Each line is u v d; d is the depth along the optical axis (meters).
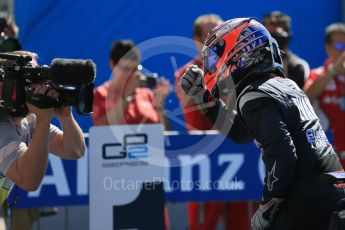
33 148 9.47
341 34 18.56
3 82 9.60
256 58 10.38
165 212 15.41
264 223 10.34
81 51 21.89
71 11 21.80
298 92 10.43
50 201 15.27
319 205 10.08
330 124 18.31
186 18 22.34
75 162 15.31
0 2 22.41
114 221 14.02
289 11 22.89
